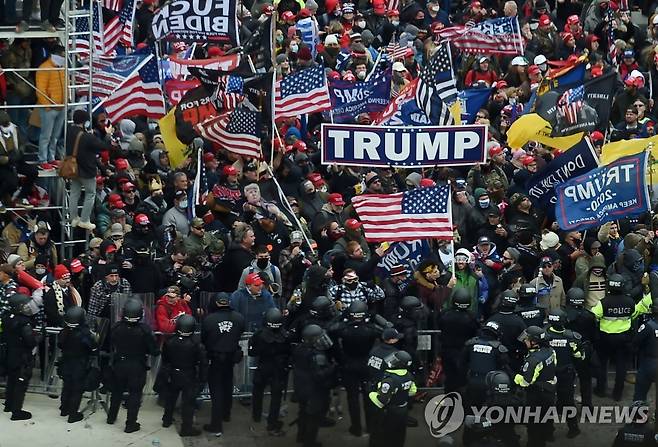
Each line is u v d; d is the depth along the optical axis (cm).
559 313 3066
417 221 3272
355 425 3066
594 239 3412
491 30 4462
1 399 3198
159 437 3036
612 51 4669
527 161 3766
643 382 3144
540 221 3666
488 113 4303
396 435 2930
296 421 3083
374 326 3031
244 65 3731
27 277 3191
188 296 3180
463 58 4569
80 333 3033
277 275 3269
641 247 3425
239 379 3247
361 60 4369
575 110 3838
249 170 3666
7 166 3538
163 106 3766
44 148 3688
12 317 3036
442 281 3284
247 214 3512
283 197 3581
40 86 3662
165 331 3138
